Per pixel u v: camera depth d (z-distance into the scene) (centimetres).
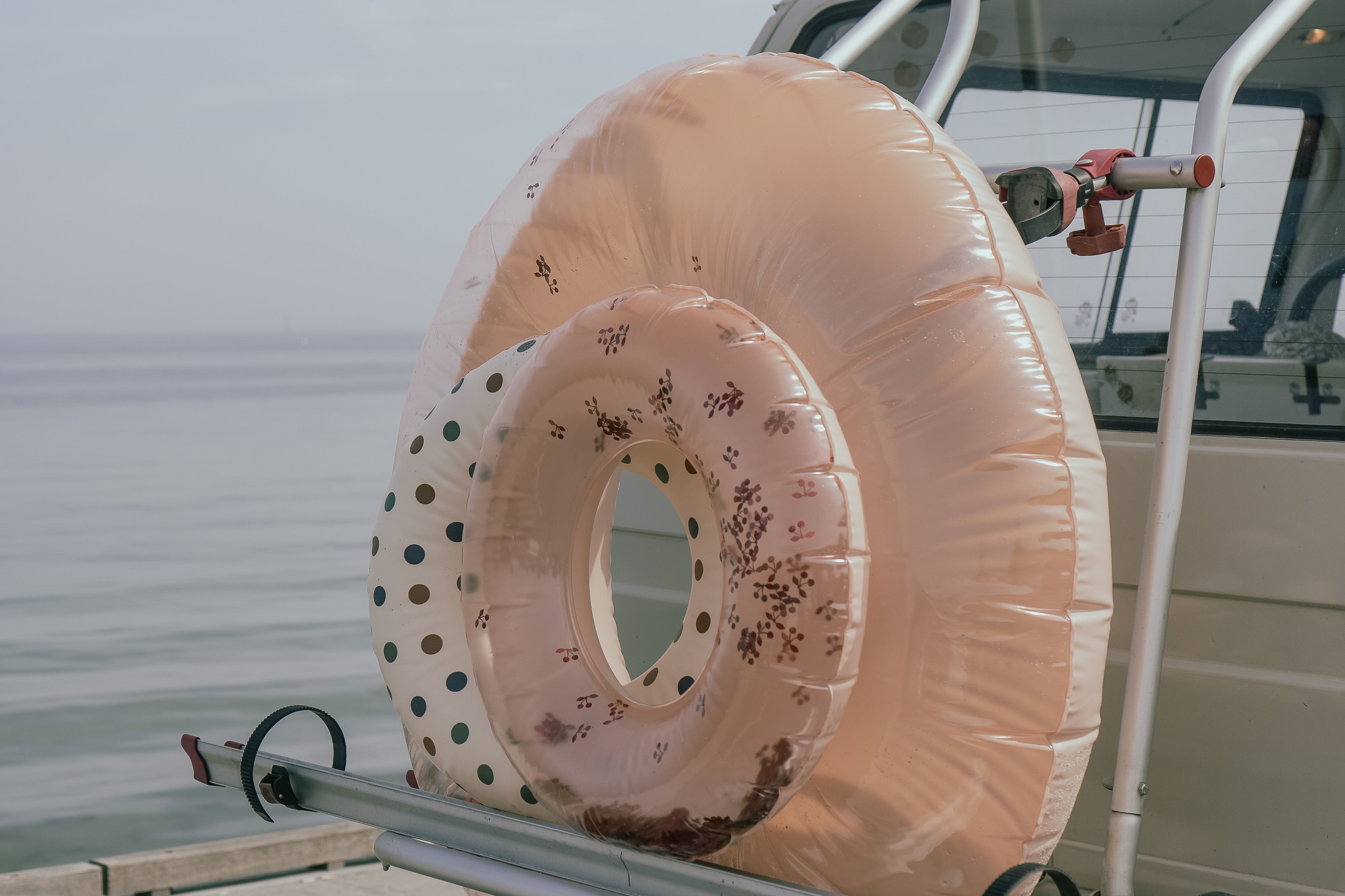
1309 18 212
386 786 213
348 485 3744
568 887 187
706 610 217
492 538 202
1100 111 236
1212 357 218
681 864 174
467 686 215
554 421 199
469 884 200
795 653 164
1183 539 204
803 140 192
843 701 165
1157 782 206
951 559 169
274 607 1962
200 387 10225
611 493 220
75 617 1884
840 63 248
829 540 164
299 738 1229
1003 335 172
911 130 188
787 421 169
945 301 174
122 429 5919
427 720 217
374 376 12850
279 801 230
